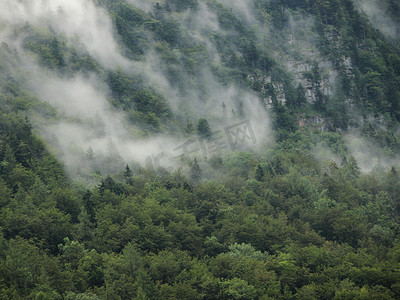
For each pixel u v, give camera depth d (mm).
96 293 79875
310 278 96125
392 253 109688
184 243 106562
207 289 85750
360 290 90062
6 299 68938
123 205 113312
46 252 92938
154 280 86000
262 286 88625
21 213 101875
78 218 103312
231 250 106125
